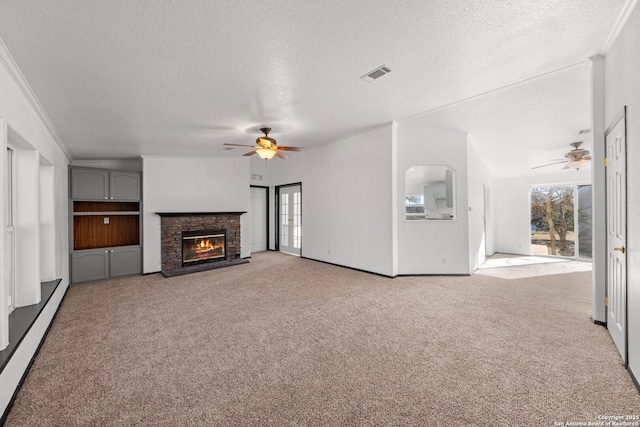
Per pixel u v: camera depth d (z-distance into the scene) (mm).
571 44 2398
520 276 5133
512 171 8023
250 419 1622
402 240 4938
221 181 6535
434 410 1667
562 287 4359
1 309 1855
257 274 5219
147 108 3490
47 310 2908
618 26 2148
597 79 2686
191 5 1792
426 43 2316
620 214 2318
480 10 1940
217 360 2262
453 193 5031
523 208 8438
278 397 1808
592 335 2605
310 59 2512
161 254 5766
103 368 2176
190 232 6012
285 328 2850
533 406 1686
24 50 2168
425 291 4094
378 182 4945
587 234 7367
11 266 2629
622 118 2168
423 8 1901
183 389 1903
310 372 2076
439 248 5000
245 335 2705
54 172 3863
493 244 8641
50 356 2367
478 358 2234
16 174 2779
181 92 3086
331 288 4262
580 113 4020
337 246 5816
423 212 6625
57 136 4133
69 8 1761
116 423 1612
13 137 2518
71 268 4789
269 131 4566
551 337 2578
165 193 5941
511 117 4191
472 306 3457
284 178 7543
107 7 1771
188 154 6066
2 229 1905
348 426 1560
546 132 4906
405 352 2346
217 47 2279
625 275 2133
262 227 8148
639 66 1879
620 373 2006
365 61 2572
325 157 6031
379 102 3570
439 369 2090
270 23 2006
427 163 4895
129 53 2305
